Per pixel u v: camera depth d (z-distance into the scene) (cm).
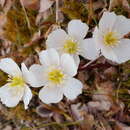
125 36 19
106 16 16
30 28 21
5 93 17
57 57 16
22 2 20
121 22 16
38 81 16
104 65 19
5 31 21
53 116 20
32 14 21
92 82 20
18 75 16
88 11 20
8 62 16
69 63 15
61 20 20
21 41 21
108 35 16
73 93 16
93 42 16
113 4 19
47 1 20
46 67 16
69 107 20
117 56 16
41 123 21
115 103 19
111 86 19
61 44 16
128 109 19
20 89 16
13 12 21
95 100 20
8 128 21
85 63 19
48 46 16
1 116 22
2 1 21
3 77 21
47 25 20
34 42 20
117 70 19
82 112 20
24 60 21
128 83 19
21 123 21
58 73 16
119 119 19
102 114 20
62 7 20
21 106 21
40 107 21
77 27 16
